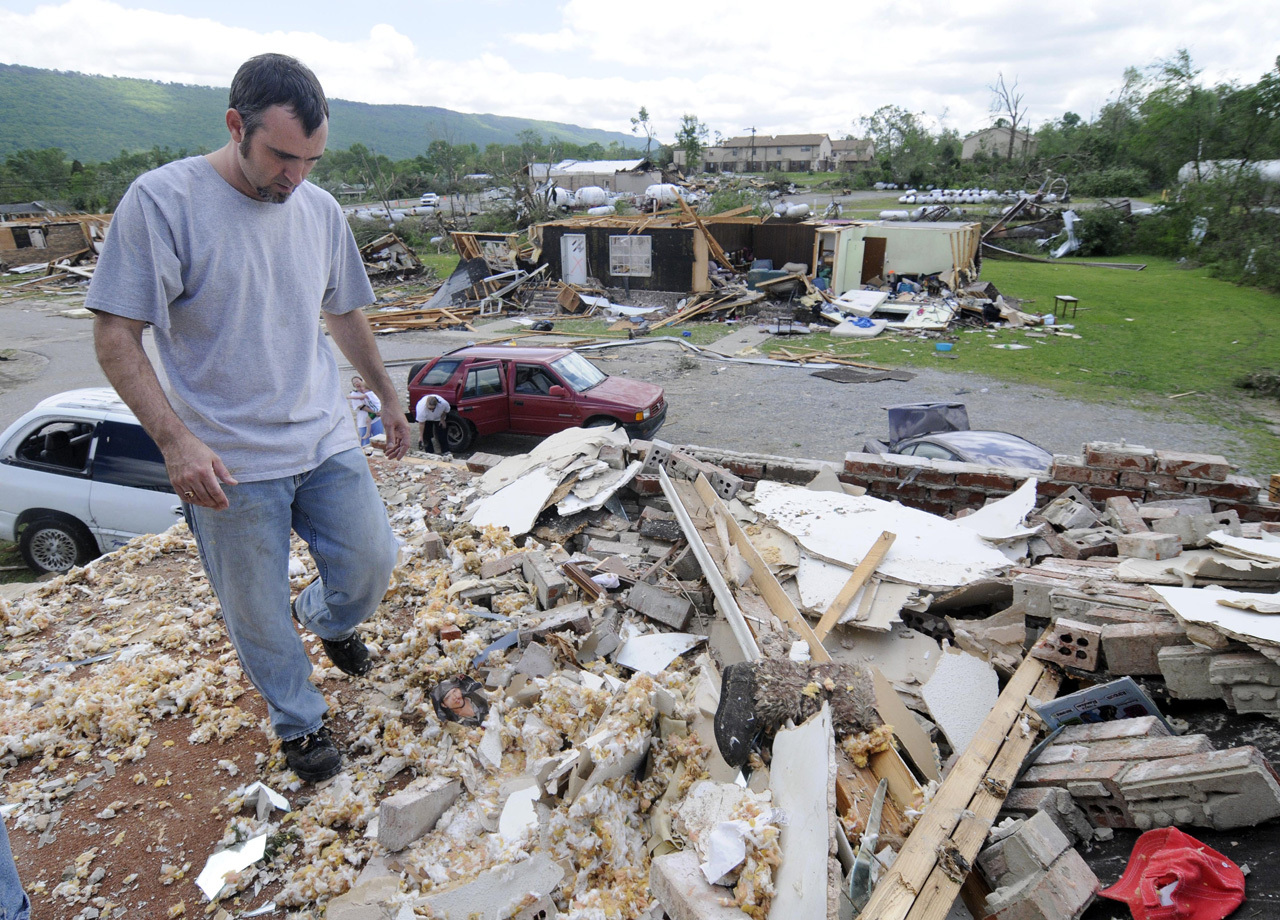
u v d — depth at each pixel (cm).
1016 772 311
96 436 762
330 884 258
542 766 288
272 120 219
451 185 6347
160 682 366
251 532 265
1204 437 1284
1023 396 1536
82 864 266
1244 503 553
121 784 305
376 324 2381
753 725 297
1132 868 264
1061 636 369
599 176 7275
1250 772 258
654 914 249
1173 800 273
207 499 233
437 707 341
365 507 295
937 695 378
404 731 328
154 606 454
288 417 268
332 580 300
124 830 282
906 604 436
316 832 279
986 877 269
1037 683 367
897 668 402
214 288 240
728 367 1823
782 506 543
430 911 237
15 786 301
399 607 440
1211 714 333
